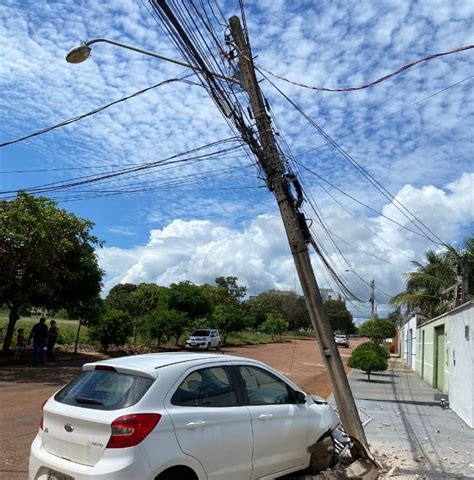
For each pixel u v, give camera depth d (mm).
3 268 20312
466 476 7949
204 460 5211
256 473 5883
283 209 9070
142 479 4660
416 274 29328
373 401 16781
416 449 9750
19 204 20156
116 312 29938
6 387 15164
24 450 8125
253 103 9156
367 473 7676
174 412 5105
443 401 16203
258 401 6195
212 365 5832
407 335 38125
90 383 5387
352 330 117438
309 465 6965
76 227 24375
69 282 25109
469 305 12977
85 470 4730
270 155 9086
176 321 37062
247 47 9164
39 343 21906
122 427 4754
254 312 84688
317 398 7594
